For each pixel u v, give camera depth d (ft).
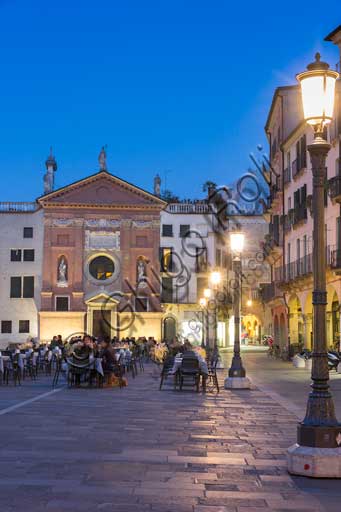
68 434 39.78
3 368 78.33
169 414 49.83
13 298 204.74
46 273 205.77
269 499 25.66
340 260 104.73
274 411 52.06
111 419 46.68
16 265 206.28
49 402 58.23
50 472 29.48
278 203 158.10
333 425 29.53
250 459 32.99
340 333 108.58
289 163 147.54
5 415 48.67
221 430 41.98
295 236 138.82
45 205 208.54
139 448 35.37
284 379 89.35
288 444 37.14
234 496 26.03
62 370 93.25
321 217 30.68
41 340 203.10
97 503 24.76
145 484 27.63
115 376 76.43
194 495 26.11
